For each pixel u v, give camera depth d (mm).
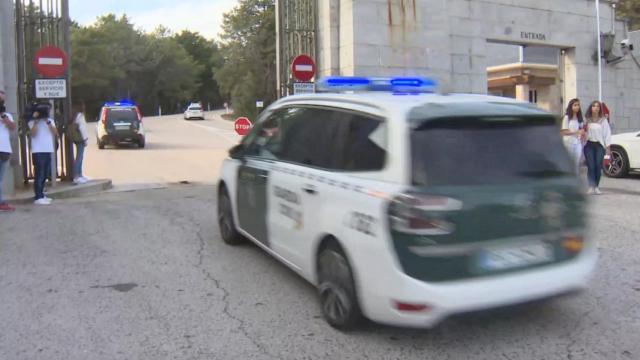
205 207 9617
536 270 3980
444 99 4285
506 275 3867
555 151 4215
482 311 3828
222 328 4461
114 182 13414
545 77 24484
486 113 3961
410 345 4133
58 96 11273
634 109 17344
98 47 80625
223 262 6242
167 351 4055
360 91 5105
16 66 11352
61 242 7188
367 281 3943
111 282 5594
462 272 3744
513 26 14789
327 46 12750
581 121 10914
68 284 5531
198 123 49125
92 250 6789
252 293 5258
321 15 12898
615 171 13695
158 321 4605
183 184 12992
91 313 4777
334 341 4203
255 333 4363
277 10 12758
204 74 117000
